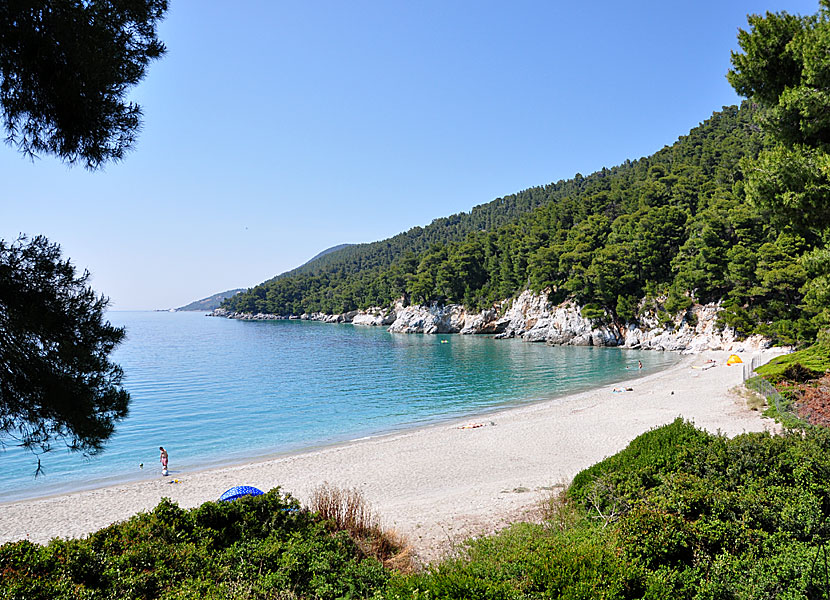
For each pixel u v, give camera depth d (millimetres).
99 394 6727
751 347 72625
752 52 17125
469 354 91125
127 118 7168
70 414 6199
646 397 41969
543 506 13711
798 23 16422
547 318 114375
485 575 7887
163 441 33969
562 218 136625
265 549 8742
